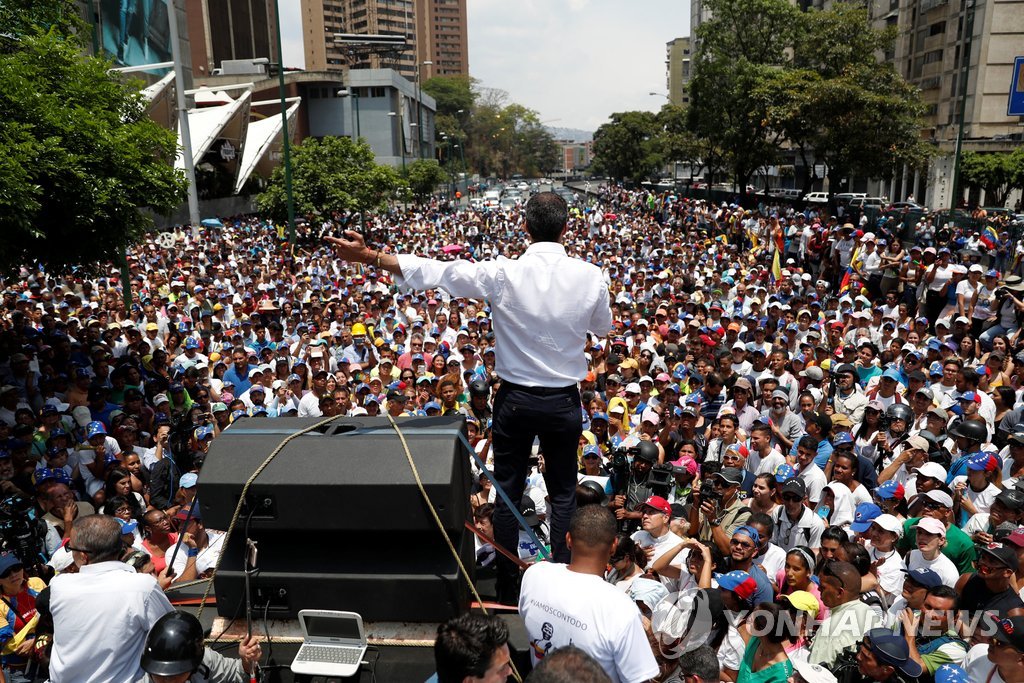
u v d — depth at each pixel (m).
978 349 12.26
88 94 10.84
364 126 79.94
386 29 152.88
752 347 12.31
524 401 3.28
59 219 9.98
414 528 2.83
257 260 23.45
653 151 86.38
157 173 11.09
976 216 26.02
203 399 10.81
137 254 23.67
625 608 2.75
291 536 3.06
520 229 37.47
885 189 60.09
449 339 14.09
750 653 4.78
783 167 69.44
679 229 36.94
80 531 3.43
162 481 8.76
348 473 2.84
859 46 35.31
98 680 3.20
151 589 3.33
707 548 5.24
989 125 50.12
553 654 2.26
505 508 3.42
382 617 2.97
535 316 3.23
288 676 3.02
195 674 2.89
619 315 15.07
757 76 38.94
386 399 10.03
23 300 15.68
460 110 139.25
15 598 5.51
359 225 37.62
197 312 15.74
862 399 10.05
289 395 10.88
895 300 14.33
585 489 6.09
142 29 36.91
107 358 11.86
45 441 9.33
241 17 90.19
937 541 5.72
